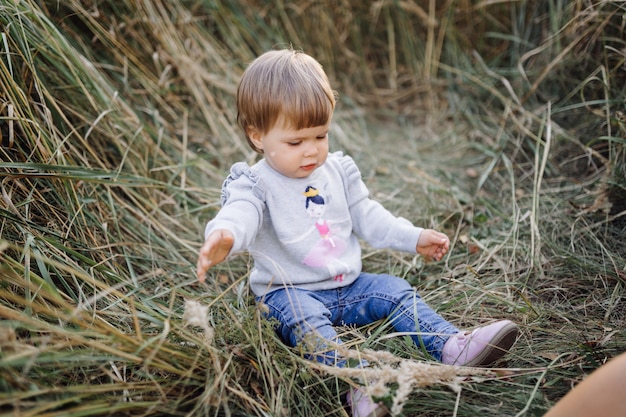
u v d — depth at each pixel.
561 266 1.99
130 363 1.45
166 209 2.36
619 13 2.45
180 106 2.83
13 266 1.54
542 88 2.89
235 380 1.45
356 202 1.78
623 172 2.23
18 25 2.04
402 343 1.62
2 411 1.20
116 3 2.73
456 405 1.34
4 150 1.88
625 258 1.99
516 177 2.61
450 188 2.60
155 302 1.78
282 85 1.55
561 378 1.48
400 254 2.17
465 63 3.38
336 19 3.67
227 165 2.78
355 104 3.58
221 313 1.71
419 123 3.44
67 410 1.21
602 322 1.70
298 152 1.58
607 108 2.32
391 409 1.33
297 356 1.49
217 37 3.29
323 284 1.67
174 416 1.35
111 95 2.42
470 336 1.52
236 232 1.49
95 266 1.72
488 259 2.06
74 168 1.82
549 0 2.95
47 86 2.21
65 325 1.50
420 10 3.53
